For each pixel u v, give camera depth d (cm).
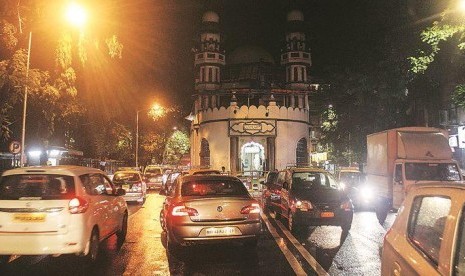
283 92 4056
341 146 3031
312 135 5050
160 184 3216
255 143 3766
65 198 713
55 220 696
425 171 1274
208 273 703
